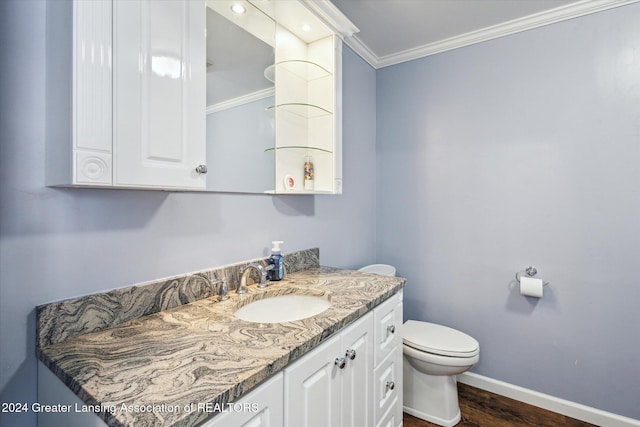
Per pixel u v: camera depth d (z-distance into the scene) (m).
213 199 1.26
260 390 0.72
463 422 1.76
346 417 1.08
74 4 0.69
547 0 1.74
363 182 2.34
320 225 1.90
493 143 2.03
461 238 2.14
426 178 2.27
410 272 2.34
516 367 1.97
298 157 1.68
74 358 0.75
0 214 0.76
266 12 1.46
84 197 0.90
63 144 0.74
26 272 0.80
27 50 0.79
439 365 1.67
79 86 0.69
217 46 1.25
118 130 0.74
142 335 0.87
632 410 1.66
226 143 1.29
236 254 1.36
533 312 1.91
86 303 0.89
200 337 0.86
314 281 1.48
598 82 1.73
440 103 2.21
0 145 0.76
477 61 2.07
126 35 0.76
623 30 1.67
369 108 2.40
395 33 2.07
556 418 1.79
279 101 1.56
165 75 0.83
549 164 1.86
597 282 1.74
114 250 0.96
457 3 1.76
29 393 0.81
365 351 1.20
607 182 1.71
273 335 0.88
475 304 2.10
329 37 1.67
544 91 1.87
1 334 0.77
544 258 1.88
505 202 1.99
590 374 1.76
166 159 0.84
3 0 0.76
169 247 1.11
